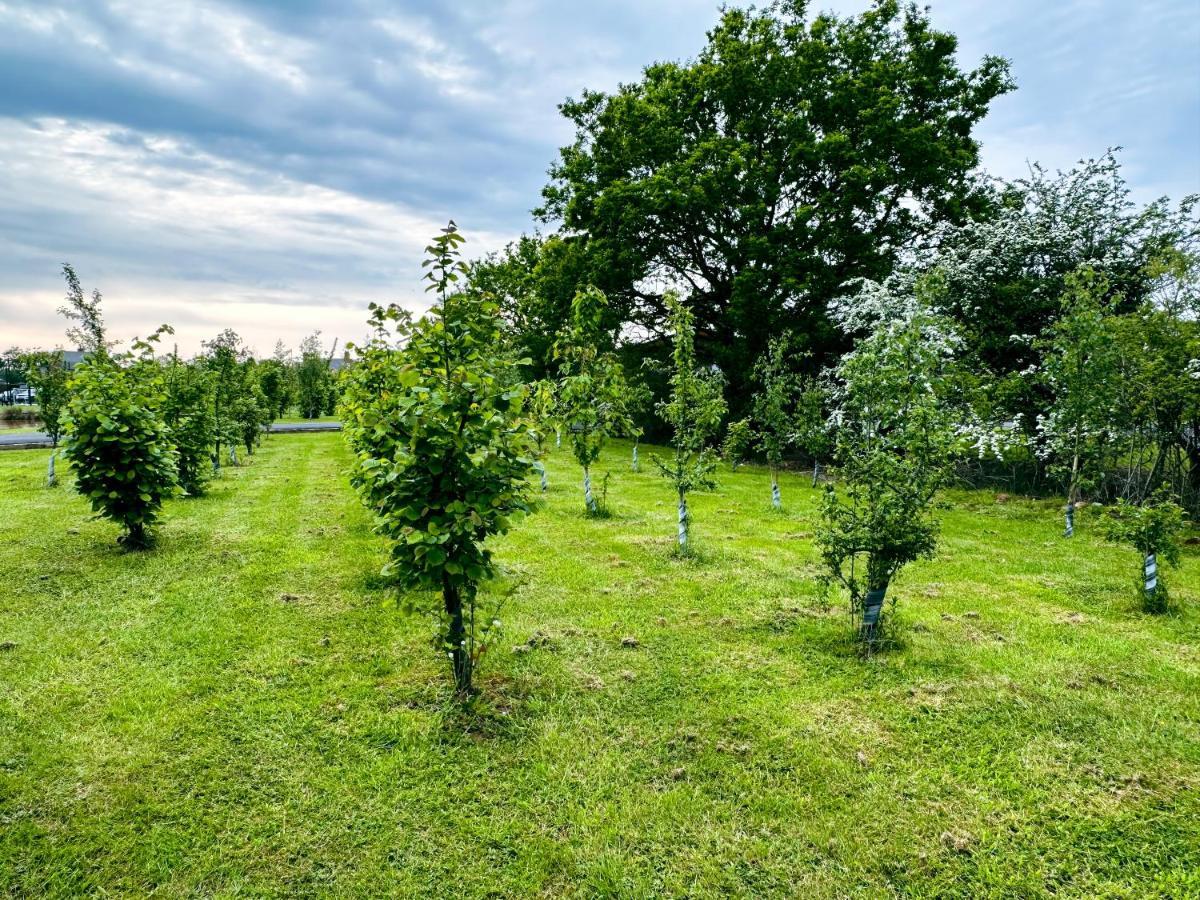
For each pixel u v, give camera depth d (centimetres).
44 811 352
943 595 733
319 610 640
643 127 2117
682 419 895
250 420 1878
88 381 791
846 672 532
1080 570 838
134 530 836
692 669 534
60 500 1120
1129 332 1066
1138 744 433
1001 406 1388
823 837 346
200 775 385
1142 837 347
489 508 421
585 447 1124
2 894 299
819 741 434
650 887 314
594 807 368
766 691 499
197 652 540
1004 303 1515
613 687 502
